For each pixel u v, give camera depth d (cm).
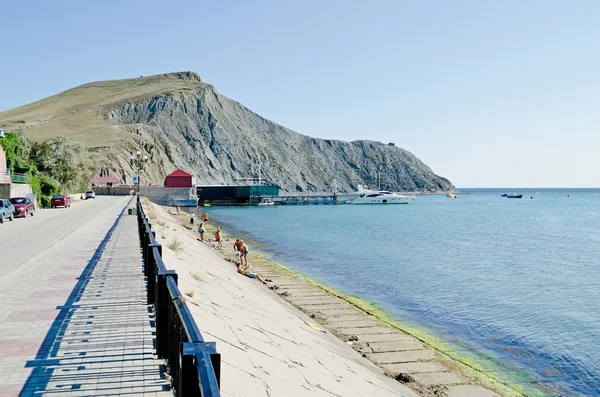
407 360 1505
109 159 14138
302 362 1120
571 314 2173
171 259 1720
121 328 809
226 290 1698
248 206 14425
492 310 2231
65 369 627
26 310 917
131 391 559
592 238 6156
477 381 1352
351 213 11788
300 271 3275
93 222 3166
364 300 2364
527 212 13262
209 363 316
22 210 3656
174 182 11494
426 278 3080
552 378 1403
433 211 13325
